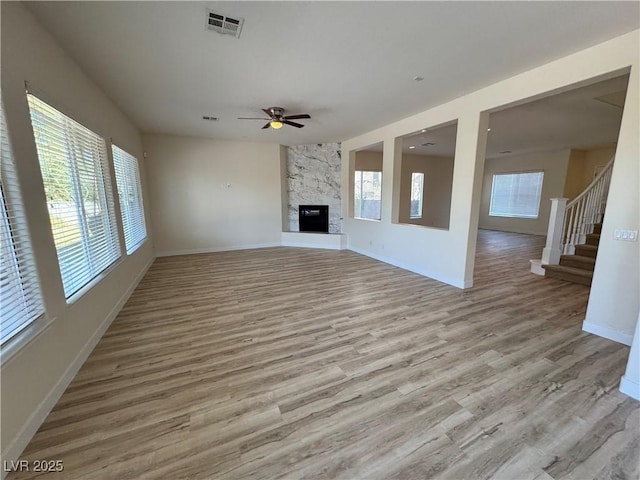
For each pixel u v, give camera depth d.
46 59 2.12
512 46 2.50
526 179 9.32
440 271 4.41
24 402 1.54
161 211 6.14
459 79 3.19
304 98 3.76
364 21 2.13
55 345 1.90
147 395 1.93
